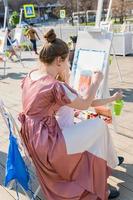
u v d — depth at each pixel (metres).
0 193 3.14
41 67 2.59
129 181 3.13
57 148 2.46
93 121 2.59
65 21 29.97
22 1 46.81
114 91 6.32
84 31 3.88
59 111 2.64
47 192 2.66
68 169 2.54
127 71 8.02
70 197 2.55
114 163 2.86
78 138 2.51
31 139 2.51
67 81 2.67
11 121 2.60
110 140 2.75
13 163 2.54
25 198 3.02
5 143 4.21
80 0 35.25
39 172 2.62
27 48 13.57
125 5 16.95
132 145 3.85
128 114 4.86
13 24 16.41
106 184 2.63
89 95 2.52
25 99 2.54
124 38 10.25
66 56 2.56
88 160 2.57
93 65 3.74
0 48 9.25
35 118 2.51
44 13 47.88
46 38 2.55
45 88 2.43
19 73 8.92
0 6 44.09
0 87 7.32
